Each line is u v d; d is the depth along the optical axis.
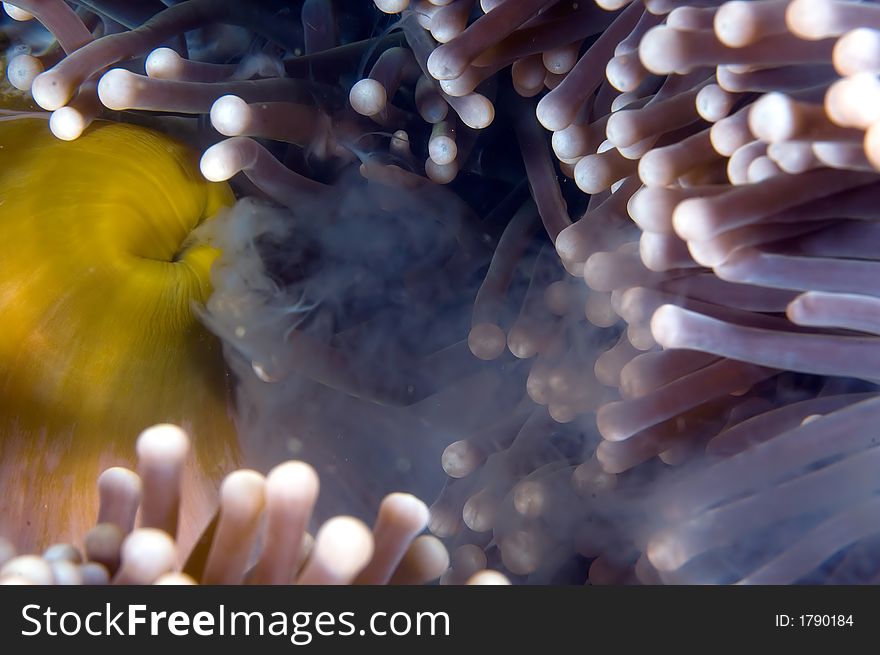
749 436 0.31
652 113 0.31
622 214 0.32
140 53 0.34
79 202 0.33
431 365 0.35
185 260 0.34
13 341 0.32
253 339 0.34
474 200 0.37
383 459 0.35
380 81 0.35
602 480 0.32
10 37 0.37
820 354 0.29
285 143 0.36
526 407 0.34
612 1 0.31
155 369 0.33
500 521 0.33
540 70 0.33
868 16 0.28
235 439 0.34
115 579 0.28
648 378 0.31
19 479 0.32
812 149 0.28
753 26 0.28
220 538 0.28
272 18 0.36
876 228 0.29
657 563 0.30
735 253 0.29
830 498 0.29
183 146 0.35
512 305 0.35
